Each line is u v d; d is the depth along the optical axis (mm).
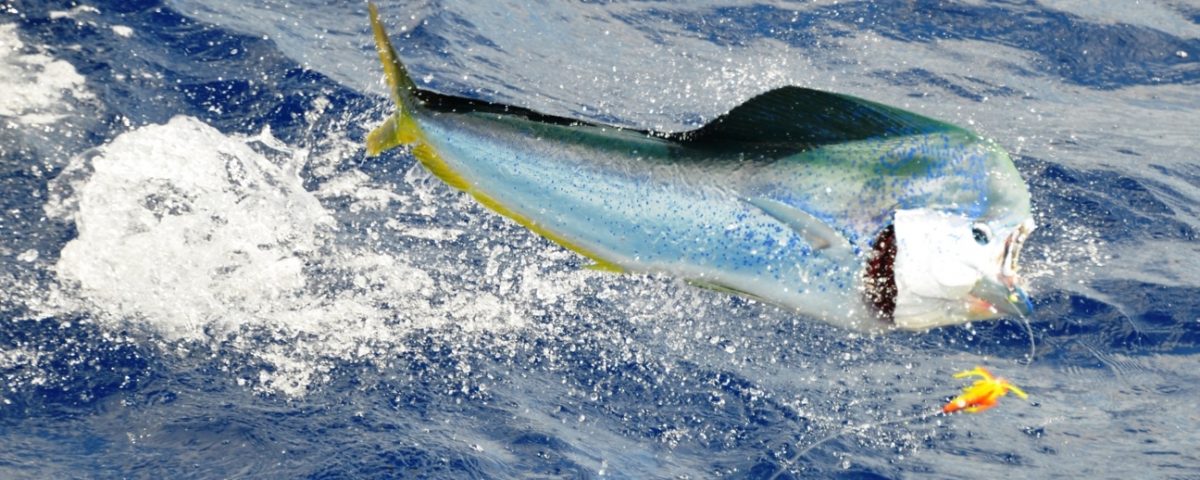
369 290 5352
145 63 7188
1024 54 9820
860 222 4121
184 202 5809
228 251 5477
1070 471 4582
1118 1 10875
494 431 4582
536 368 5004
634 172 4367
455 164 4609
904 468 4539
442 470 4312
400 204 6102
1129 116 8875
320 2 8930
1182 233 6848
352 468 4293
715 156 4312
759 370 5113
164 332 4910
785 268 4219
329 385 4738
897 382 5102
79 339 4801
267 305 5152
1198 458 4703
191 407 4535
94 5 7684
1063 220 6863
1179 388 5227
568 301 5453
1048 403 5035
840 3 10367
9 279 5066
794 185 4203
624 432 4672
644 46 9398
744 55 9414
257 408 4566
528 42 9180
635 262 4414
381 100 7270
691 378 5020
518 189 4508
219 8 8188
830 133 4215
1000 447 4707
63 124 6352
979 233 4035
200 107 6863
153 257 5355
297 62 7559
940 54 9672
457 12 9359
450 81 8234
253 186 6082
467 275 5551
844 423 4801
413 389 4777
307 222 5809
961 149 4090
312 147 6605
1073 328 5621
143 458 4270
